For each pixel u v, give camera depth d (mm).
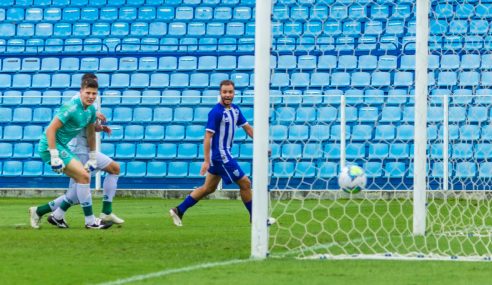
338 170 51000
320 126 52156
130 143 55000
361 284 16031
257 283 16062
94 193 49156
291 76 57156
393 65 57312
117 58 60469
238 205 43031
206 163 29109
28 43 63562
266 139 20172
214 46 60656
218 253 21188
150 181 53375
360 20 59469
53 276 17016
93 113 27609
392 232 27719
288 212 36469
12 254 20656
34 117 57156
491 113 50344
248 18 62000
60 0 64500
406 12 59406
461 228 29938
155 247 22516
